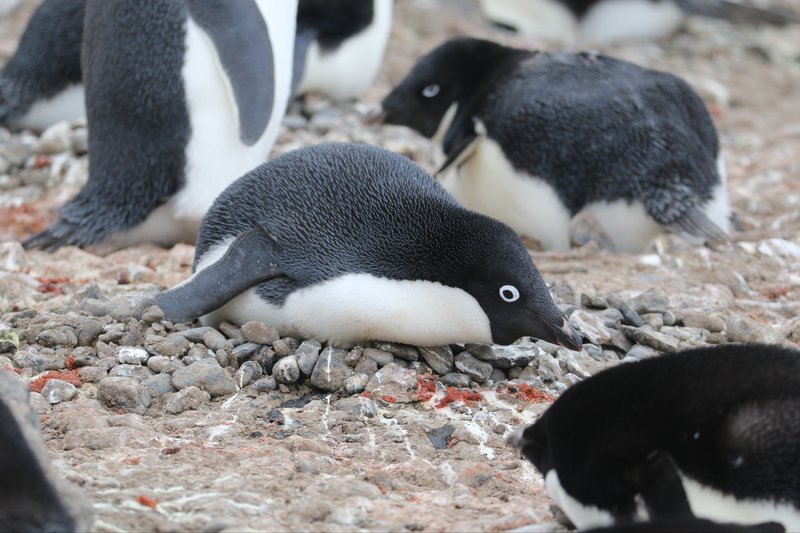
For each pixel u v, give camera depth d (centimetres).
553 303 985
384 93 2041
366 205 1009
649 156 1336
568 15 2644
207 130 1315
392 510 757
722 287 1261
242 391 977
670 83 1387
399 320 988
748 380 699
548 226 1380
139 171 1336
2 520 611
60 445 853
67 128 1683
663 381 711
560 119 1345
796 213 1575
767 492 682
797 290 1298
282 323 1020
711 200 1376
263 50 1291
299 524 730
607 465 695
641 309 1155
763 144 2055
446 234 986
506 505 784
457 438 906
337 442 896
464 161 1427
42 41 1777
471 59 1494
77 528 656
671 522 626
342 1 1831
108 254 1365
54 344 1018
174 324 1023
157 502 742
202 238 1069
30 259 1321
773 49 2709
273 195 1034
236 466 822
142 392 938
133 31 1299
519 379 1019
